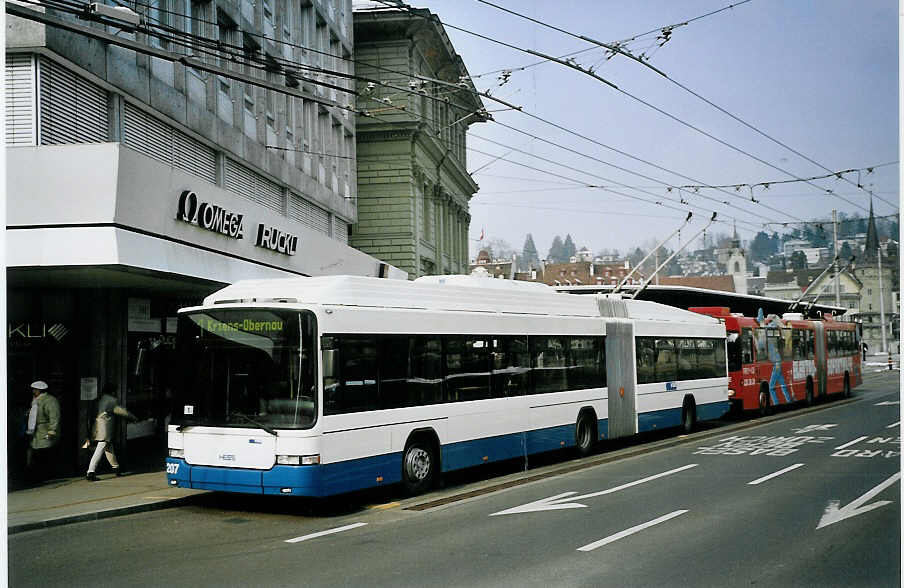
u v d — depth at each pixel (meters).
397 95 38.09
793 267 105.31
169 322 19.44
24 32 13.46
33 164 13.27
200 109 19.33
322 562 8.65
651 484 13.99
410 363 13.02
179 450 11.77
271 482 11.05
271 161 24.12
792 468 15.59
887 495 12.52
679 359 22.39
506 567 8.37
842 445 19.12
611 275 111.69
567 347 17.48
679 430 24.05
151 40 17.41
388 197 38.81
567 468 16.19
